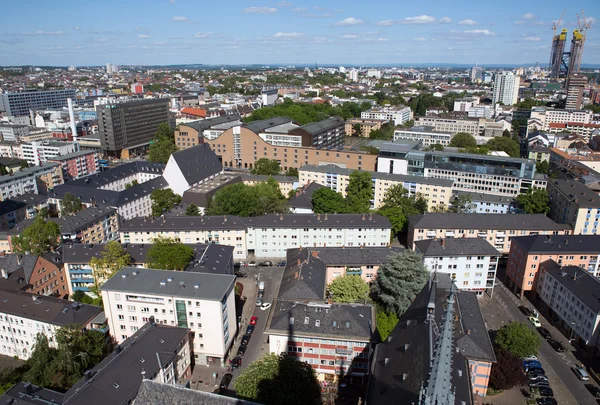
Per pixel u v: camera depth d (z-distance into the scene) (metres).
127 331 111.19
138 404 73.06
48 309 112.56
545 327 124.75
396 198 193.12
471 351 92.56
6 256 132.88
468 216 164.00
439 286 115.12
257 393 78.56
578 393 99.19
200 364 108.06
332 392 96.75
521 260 139.62
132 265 136.38
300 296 111.44
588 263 136.88
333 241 164.50
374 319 102.50
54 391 81.62
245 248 164.88
